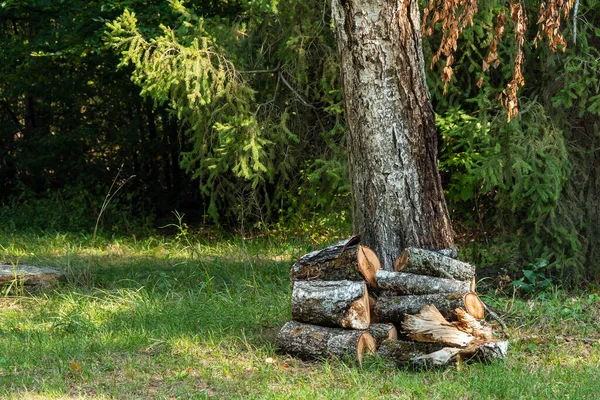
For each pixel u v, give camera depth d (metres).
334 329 7.61
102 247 15.47
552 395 6.47
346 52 8.33
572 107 11.05
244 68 12.83
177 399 6.42
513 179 11.00
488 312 8.73
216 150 12.23
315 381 6.93
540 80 11.38
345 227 13.61
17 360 7.54
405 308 7.55
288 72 13.17
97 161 20.66
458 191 11.70
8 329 9.09
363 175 8.41
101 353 7.79
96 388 6.67
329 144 12.73
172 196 21.22
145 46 11.38
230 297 10.25
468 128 10.61
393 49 8.20
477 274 11.24
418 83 8.30
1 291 11.23
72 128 20.44
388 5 8.16
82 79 19.72
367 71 8.24
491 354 7.27
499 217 11.47
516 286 10.37
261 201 16.44
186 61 11.38
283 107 13.40
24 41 18.78
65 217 18.28
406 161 8.28
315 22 12.99
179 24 14.71
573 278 10.97
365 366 7.27
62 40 17.19
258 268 12.40
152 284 11.73
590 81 10.38
